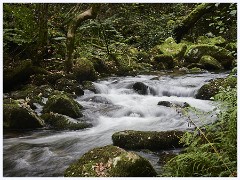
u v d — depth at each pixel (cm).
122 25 1359
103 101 698
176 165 336
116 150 354
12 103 557
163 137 434
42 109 608
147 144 430
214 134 363
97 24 1045
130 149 432
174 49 1201
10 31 855
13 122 535
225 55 1111
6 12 863
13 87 734
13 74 723
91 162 351
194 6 1504
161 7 1486
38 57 862
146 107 624
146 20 1358
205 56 1107
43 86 716
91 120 581
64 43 954
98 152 359
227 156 316
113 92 799
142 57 1148
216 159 310
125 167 339
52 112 571
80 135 512
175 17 1417
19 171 401
